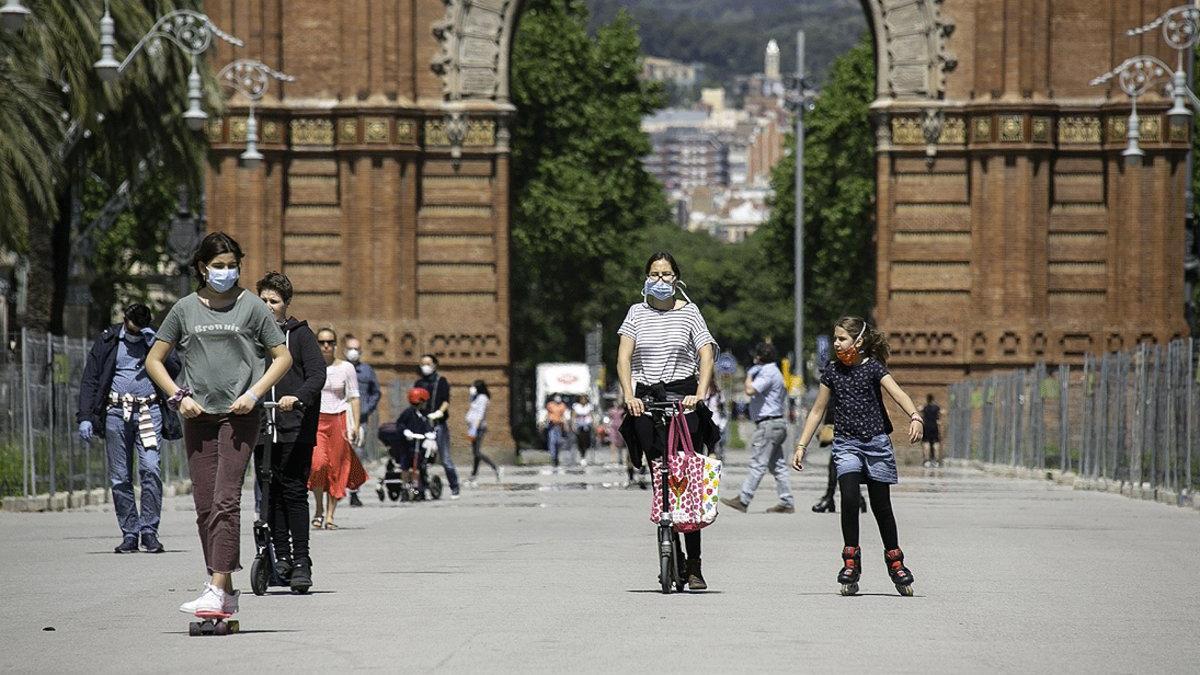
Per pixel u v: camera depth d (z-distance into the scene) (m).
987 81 171.00
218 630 45.97
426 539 78.19
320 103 172.50
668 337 56.28
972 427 167.62
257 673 39.59
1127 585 58.31
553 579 59.81
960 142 171.62
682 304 56.72
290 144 172.38
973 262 171.62
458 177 173.62
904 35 172.50
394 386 171.12
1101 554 70.38
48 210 129.12
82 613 50.75
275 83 171.75
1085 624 48.19
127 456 71.56
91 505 106.31
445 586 57.50
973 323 171.38
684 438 55.50
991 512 98.75
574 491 126.75
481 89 174.25
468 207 173.75
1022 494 120.00
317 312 172.62
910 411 55.38
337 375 84.38
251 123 160.88
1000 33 170.50
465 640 44.56
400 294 172.38
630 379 55.91
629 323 56.47
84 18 135.88
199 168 153.25
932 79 172.12
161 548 71.81
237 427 47.00
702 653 42.34
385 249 171.62
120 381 71.75
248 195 170.88
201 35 152.50
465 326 173.12
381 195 171.75
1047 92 170.75
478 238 173.62
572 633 45.88
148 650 43.44
